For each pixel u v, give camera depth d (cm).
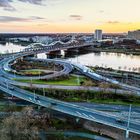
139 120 14612
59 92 19662
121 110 16588
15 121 10525
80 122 14562
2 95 19225
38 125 13788
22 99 17875
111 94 19300
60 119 14888
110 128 13875
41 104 16338
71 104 16562
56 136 12762
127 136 12600
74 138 12688
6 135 9894
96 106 17250
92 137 12862
